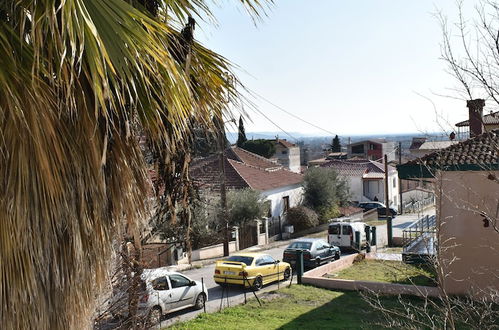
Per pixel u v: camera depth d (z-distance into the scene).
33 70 2.30
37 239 2.48
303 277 16.80
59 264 2.67
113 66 2.43
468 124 12.18
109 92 2.42
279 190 33.91
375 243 26.61
